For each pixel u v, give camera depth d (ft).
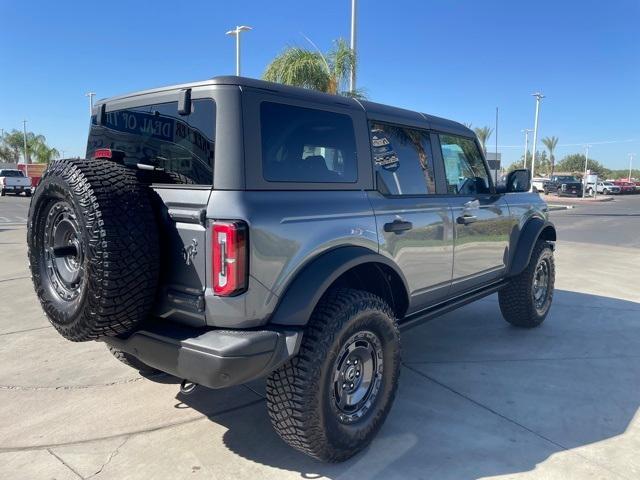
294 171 9.87
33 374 14.47
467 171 15.44
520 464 10.37
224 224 8.54
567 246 43.04
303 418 9.36
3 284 25.58
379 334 10.62
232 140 8.93
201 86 9.32
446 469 10.17
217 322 8.85
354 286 11.77
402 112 13.16
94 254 8.49
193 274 8.96
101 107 11.84
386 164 12.14
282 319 9.18
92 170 9.14
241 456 10.55
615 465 10.37
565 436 11.46
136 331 9.52
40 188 9.70
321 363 9.40
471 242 14.87
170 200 9.26
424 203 12.92
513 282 18.16
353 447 10.24
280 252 9.14
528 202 18.29
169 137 9.89
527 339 17.98
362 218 10.91
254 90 9.36
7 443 10.95
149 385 13.79
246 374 8.68
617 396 13.50
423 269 12.94
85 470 10.03
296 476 9.90
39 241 10.16
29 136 241.14
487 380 14.42
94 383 13.91
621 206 108.68
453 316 20.84
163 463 10.29
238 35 57.52
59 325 9.57
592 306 22.45
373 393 10.73
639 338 18.16
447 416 12.30
